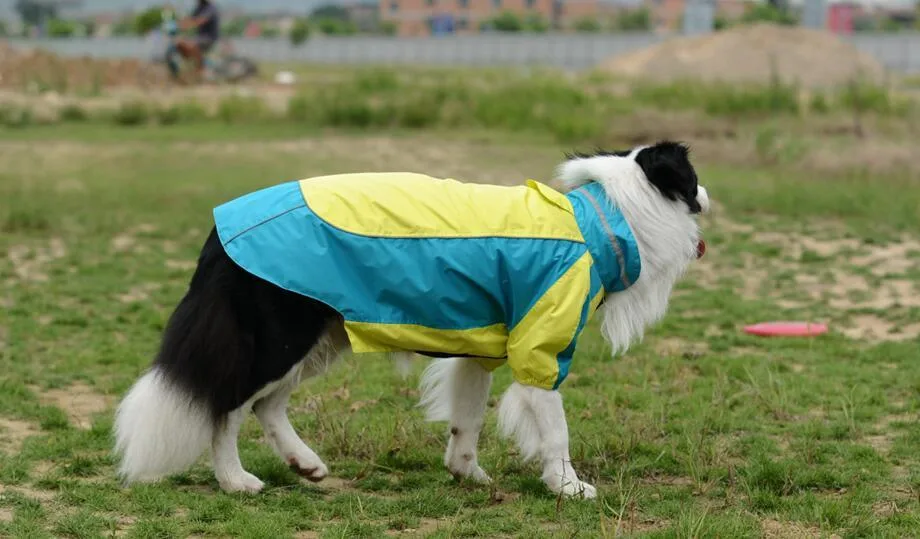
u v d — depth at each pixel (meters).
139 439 3.30
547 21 41.75
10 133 10.80
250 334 3.33
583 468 3.63
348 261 3.31
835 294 5.26
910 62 24.33
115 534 3.18
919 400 4.09
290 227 3.31
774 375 4.29
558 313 3.35
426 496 3.41
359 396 4.12
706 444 3.72
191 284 3.37
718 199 7.36
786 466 3.56
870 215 6.78
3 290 5.16
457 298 3.33
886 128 10.30
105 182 7.99
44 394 4.12
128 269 5.54
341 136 11.20
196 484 3.48
